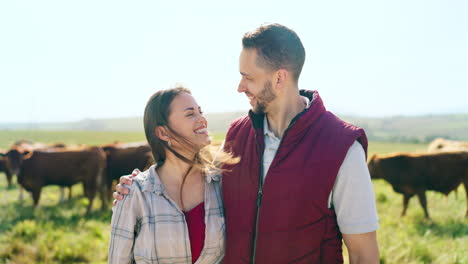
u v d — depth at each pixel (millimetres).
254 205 2055
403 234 6859
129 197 2121
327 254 1981
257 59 1983
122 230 2102
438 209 9922
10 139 51062
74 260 5707
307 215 1934
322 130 2010
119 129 163125
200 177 2303
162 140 2240
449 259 5453
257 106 2084
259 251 2000
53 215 9242
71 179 10742
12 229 7176
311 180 1920
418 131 140375
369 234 1920
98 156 10781
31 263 5539
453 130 143500
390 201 10672
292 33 2023
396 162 9273
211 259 2197
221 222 2223
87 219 8969
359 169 1899
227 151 2365
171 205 2145
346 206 1911
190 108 2180
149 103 2229
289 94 2057
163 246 2088
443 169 9086
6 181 17891
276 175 1984
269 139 2119
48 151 10648
